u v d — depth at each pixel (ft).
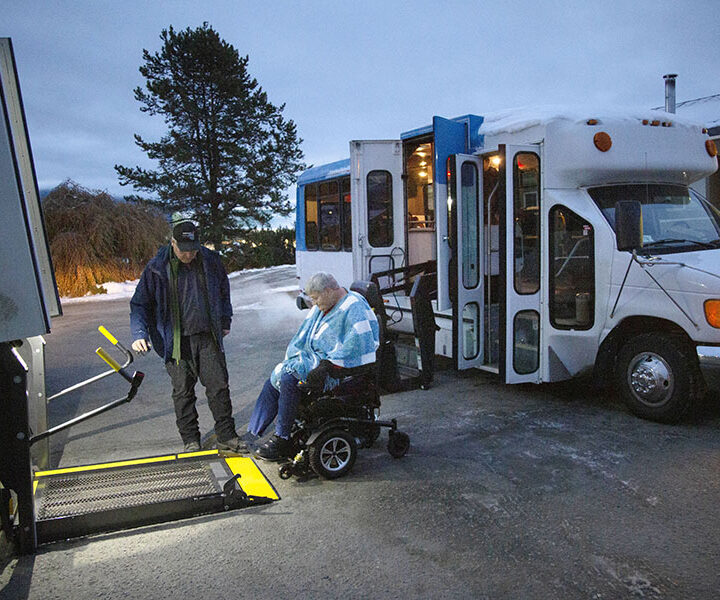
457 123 20.03
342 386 13.52
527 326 18.48
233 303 48.83
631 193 18.01
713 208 18.97
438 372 23.22
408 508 11.87
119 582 9.56
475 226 19.94
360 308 13.34
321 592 9.19
